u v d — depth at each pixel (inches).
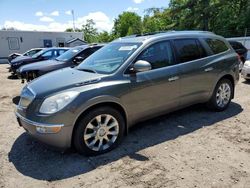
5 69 780.6
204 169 132.3
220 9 1159.0
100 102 145.1
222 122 195.0
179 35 190.7
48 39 1407.5
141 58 166.2
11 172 135.3
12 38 1311.5
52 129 135.2
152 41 174.4
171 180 123.7
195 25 1223.5
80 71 168.7
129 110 159.0
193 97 193.5
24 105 148.6
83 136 143.3
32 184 124.6
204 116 207.9
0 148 163.3
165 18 1416.1
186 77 184.2
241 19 1077.1
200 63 194.1
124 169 134.6
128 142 165.0
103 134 150.6
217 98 213.3
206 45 203.9
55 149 152.1
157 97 170.7
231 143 160.7
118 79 154.6
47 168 138.0
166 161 140.9
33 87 152.6
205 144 159.8
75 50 370.3
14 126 204.4
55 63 352.5
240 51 472.1
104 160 143.9
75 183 124.3
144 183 122.3
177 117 206.4
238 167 133.4
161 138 169.8
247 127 185.2
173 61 180.7
